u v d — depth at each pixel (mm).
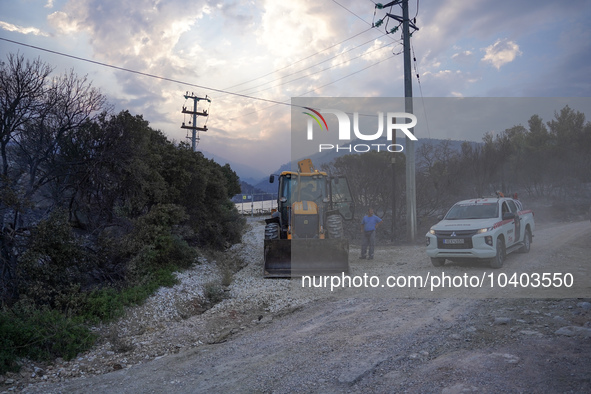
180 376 4840
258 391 4195
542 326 5359
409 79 18281
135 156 10500
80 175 9680
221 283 10422
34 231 7805
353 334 5809
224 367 5000
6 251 7586
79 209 10070
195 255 12656
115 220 10641
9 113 8117
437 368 4289
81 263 8125
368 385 4066
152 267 9680
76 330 6188
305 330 6270
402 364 4512
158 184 12008
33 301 6699
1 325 5609
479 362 4320
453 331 5508
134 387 4598
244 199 44781
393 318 6457
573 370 3926
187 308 8352
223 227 17766
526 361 4234
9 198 7277
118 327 6980
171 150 13812
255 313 7766
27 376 5090
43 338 5711
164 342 6293
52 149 9086
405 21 18297
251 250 16484
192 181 14219
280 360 5043
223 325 7121
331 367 4633
